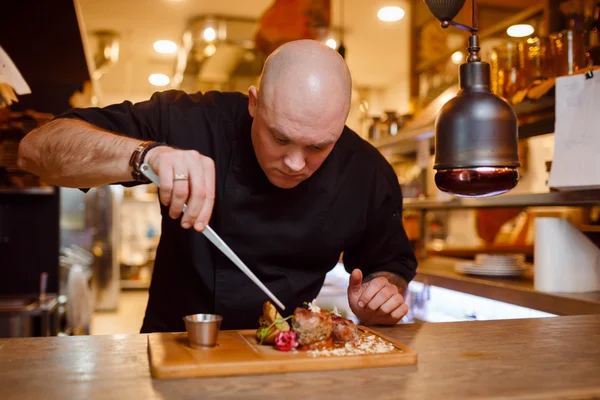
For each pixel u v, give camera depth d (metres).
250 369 1.07
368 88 8.12
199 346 1.20
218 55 5.39
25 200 4.10
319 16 3.89
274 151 1.40
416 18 5.07
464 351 1.26
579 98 2.06
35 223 4.10
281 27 3.94
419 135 3.33
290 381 1.03
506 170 1.35
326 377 1.06
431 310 3.06
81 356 1.18
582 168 2.03
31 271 4.09
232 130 1.75
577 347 1.30
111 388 0.98
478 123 1.33
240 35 5.66
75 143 1.38
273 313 1.30
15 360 1.14
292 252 1.79
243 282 1.76
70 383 1.00
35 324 3.52
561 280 2.27
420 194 3.74
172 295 1.81
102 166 1.32
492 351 1.26
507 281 2.60
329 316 1.25
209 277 1.74
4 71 2.38
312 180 1.76
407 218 4.39
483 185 1.35
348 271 2.10
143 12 5.43
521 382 1.03
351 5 5.13
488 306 2.62
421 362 1.17
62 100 4.38
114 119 1.67
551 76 2.32
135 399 0.92
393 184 1.97
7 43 3.55
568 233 2.28
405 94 7.75
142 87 8.46
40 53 3.74
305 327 1.21
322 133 1.34
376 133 4.02
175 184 1.17
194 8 5.32
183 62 5.93
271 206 1.75
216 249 1.73
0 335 3.39
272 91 1.34
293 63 1.33
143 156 1.26
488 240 5.30
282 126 1.33
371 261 1.99
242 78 6.01
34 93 4.34
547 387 1.00
